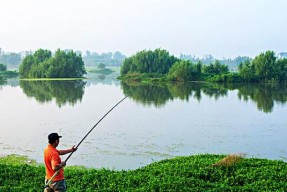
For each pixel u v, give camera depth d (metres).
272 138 26.25
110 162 20.05
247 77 95.69
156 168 13.95
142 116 36.44
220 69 109.94
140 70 118.31
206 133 28.02
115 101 50.19
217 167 13.59
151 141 25.20
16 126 30.64
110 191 11.37
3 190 11.43
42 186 11.95
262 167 13.82
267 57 97.06
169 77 103.00
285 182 12.18
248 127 30.41
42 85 83.00
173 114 37.75
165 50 121.44
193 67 105.00
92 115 37.03
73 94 60.84
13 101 49.94
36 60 124.81
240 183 12.55
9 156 21.14
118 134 27.45
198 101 49.91
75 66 121.50
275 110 40.44
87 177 12.62
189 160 15.12
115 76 146.12
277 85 86.31
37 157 20.95
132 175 12.94
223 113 38.44
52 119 34.31
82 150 22.58
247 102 48.59
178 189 11.35
